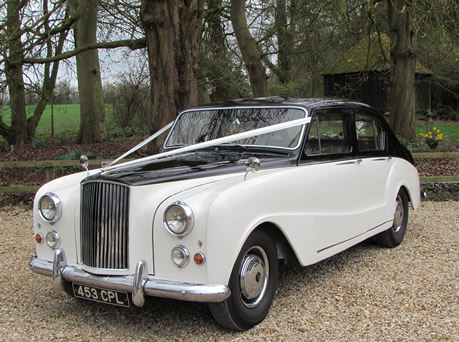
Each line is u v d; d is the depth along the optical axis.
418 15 10.93
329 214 4.31
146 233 3.29
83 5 14.14
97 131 18.77
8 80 13.18
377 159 5.28
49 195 3.77
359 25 12.86
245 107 4.72
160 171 3.66
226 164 3.91
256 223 3.43
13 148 17.72
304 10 13.37
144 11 8.53
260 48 15.36
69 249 3.71
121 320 3.77
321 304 4.01
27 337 3.48
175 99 8.69
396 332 3.46
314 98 4.78
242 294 3.45
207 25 15.20
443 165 11.52
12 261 5.48
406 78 14.73
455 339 3.34
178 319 3.76
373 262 5.20
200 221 3.13
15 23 12.01
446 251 5.61
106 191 3.43
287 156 4.13
